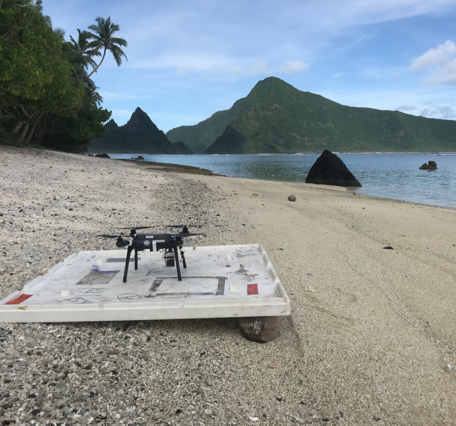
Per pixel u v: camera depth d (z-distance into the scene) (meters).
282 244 8.39
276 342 4.27
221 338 4.26
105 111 52.69
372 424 3.12
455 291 6.03
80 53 50.62
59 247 6.98
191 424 2.96
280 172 49.09
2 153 20.09
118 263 5.32
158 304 3.92
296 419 3.12
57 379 3.28
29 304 4.03
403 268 7.14
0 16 22.72
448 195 24.19
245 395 3.38
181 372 3.62
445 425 3.15
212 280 4.58
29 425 2.73
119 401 3.12
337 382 3.63
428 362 4.02
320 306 5.27
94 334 4.07
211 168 60.09
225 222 10.34
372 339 4.45
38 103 24.92
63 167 18.62
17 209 9.37
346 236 9.64
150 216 10.52
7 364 3.38
